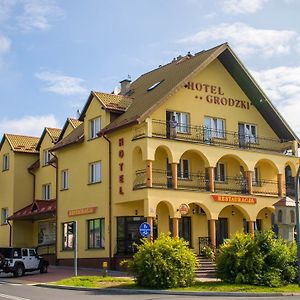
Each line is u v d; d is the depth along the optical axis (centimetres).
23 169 4659
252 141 3928
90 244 3672
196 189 3491
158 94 3472
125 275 3056
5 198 4681
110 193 3497
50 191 4425
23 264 3297
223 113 3806
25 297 2119
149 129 3275
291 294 2275
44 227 4366
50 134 4491
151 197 3209
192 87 3675
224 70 3875
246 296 2211
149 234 2842
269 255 2569
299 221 2622
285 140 4069
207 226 3706
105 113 3569
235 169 3853
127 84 4112
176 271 2450
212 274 3108
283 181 3875
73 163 3922
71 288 2511
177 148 3362
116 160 3484
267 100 3912
